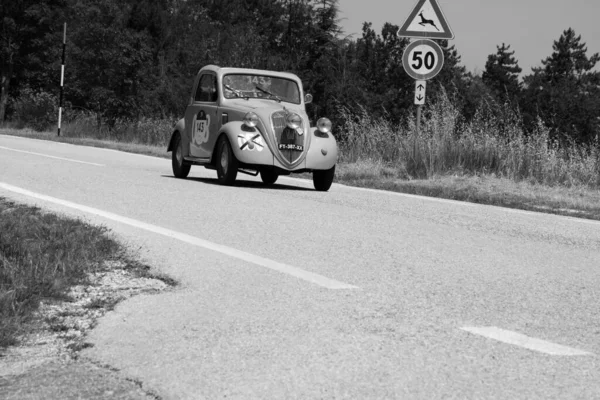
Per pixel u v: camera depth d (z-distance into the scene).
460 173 16.36
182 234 8.25
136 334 4.79
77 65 38.59
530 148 16.31
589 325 5.17
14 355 4.42
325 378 3.97
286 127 13.63
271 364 4.20
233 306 5.46
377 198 12.73
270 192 12.87
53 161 17.03
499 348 4.54
